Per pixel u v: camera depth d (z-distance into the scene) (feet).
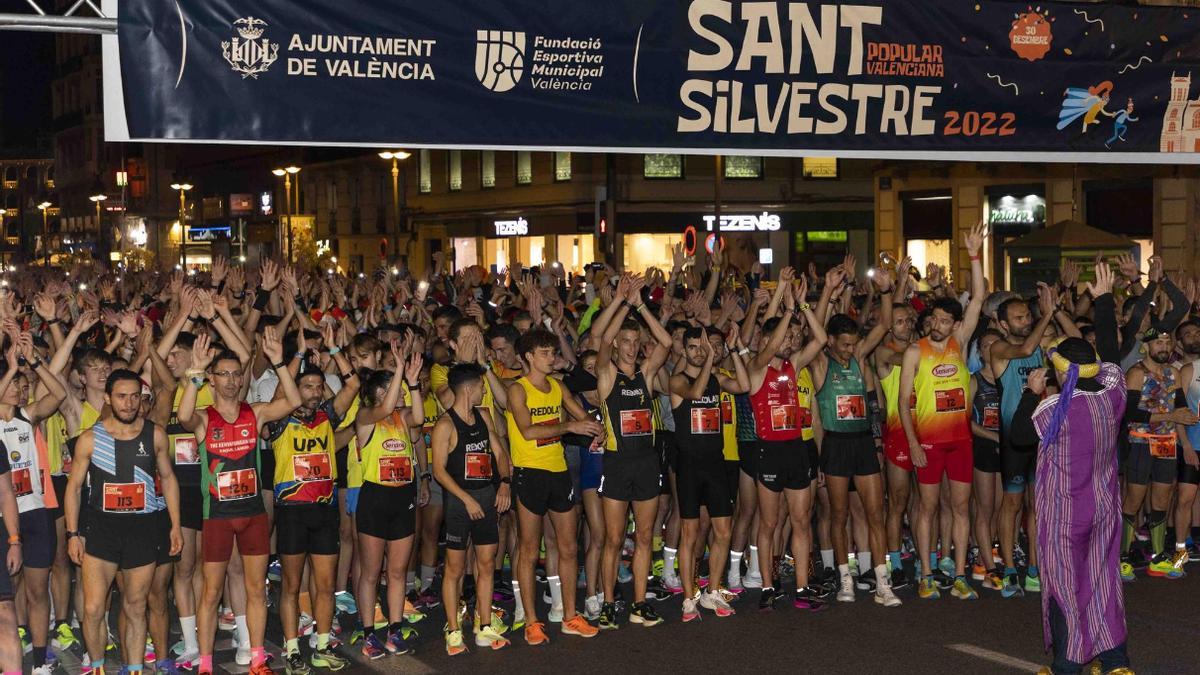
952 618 30.01
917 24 32.89
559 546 28.91
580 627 29.04
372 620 27.86
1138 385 33.99
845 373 31.45
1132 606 30.81
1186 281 41.29
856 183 145.48
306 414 26.58
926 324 31.86
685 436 30.22
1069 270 42.98
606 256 90.58
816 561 35.91
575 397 31.30
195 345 25.76
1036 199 92.53
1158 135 35.37
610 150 30.55
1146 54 35.04
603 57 30.35
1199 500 36.06
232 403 25.84
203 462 25.75
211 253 237.25
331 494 26.76
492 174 152.35
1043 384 25.27
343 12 28.37
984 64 33.63
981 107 33.73
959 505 31.86
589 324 37.76
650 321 29.37
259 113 27.94
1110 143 35.06
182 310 27.81
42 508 25.95
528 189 145.18
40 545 25.91
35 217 403.75
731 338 30.25
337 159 188.65
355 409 29.01
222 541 25.57
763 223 141.90
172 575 27.40
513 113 29.76
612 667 26.53
